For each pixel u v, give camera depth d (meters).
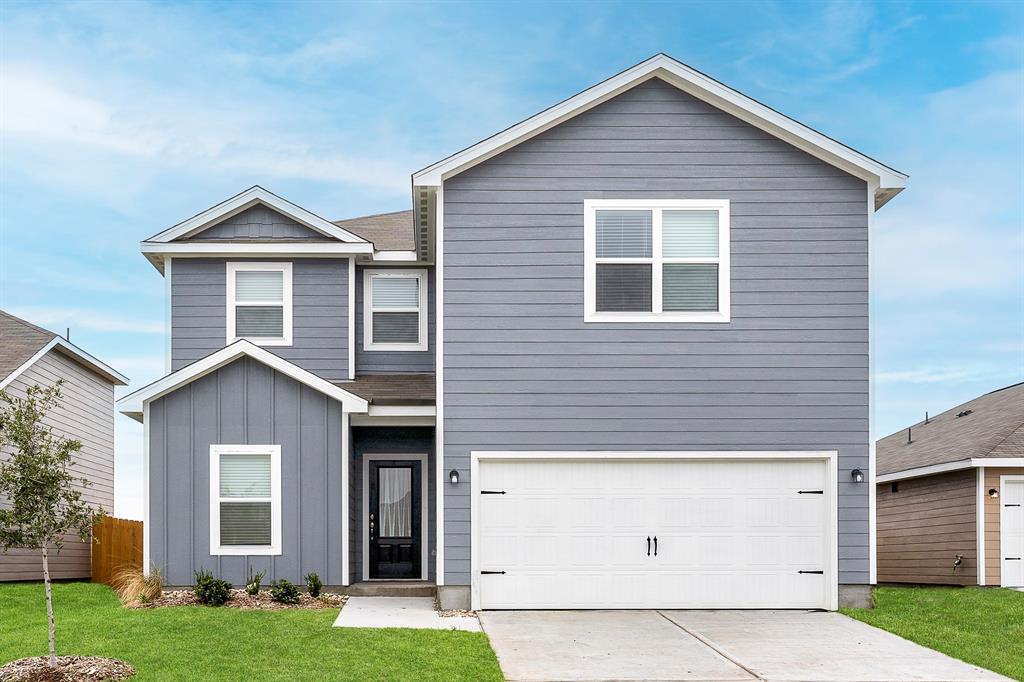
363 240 17.50
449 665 10.31
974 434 20.20
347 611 13.54
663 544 14.21
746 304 14.38
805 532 14.25
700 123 14.58
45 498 9.88
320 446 15.37
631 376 14.25
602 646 11.59
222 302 17.59
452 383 14.17
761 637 12.20
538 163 14.45
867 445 14.29
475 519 14.02
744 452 14.22
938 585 20.14
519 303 14.27
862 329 14.40
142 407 15.23
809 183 14.54
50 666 9.70
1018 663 10.77
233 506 15.24
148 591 14.05
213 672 9.77
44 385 19.17
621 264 14.38
